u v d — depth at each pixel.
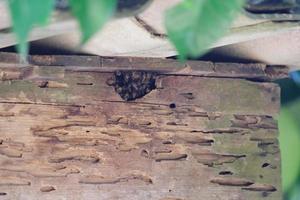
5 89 2.19
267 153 2.27
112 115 2.22
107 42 2.07
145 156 2.22
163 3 1.81
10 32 1.91
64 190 2.19
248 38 2.05
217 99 2.27
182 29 1.41
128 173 2.21
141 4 1.76
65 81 2.21
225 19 1.40
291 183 2.44
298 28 1.99
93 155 2.21
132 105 2.23
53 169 2.19
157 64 2.21
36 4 1.34
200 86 2.27
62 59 2.17
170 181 2.22
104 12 1.35
